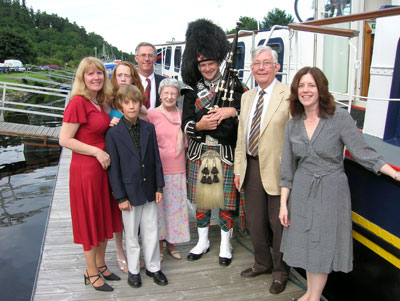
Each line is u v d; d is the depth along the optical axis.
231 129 3.09
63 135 2.64
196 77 3.29
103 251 3.08
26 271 5.21
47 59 80.69
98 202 2.77
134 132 2.84
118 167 2.78
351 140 2.24
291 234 2.50
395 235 2.48
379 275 2.66
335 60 4.55
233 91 3.13
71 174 2.74
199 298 2.92
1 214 7.42
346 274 3.01
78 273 3.27
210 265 3.42
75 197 2.74
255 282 3.14
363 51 4.23
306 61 4.89
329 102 2.30
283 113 2.76
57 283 3.11
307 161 2.39
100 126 2.74
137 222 2.94
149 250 3.04
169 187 3.29
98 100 2.84
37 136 11.73
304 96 2.31
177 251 3.59
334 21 3.00
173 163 3.27
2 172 10.41
